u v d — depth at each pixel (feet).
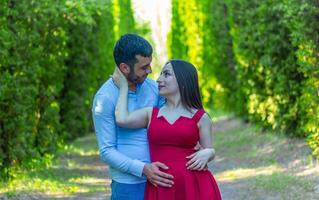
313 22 37.99
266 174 39.42
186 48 122.31
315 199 30.07
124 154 15.15
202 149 15.05
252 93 58.90
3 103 37.73
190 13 108.68
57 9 43.83
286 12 40.83
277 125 51.29
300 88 46.52
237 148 55.42
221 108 94.79
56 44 49.83
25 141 40.73
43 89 47.44
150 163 15.08
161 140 14.90
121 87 15.12
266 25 51.26
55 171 45.47
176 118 14.94
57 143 51.67
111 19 88.43
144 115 15.16
